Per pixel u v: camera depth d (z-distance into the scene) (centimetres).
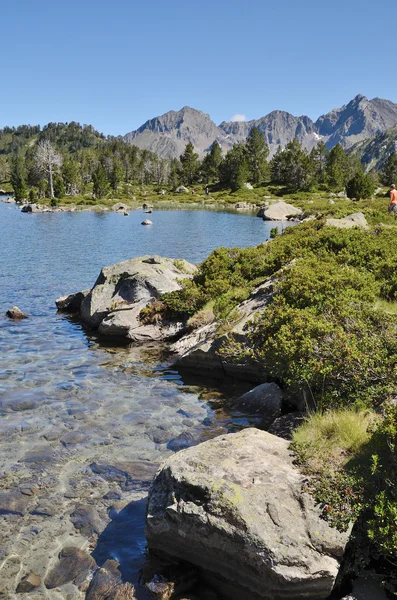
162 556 700
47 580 657
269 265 2095
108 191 15475
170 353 1675
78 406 1223
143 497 838
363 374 932
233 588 641
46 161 14638
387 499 652
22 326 2020
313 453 772
